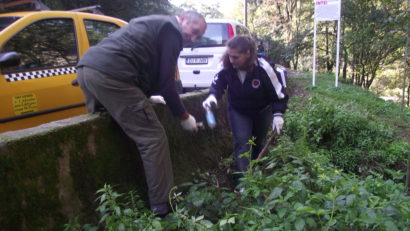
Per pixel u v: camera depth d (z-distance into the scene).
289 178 2.36
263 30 21.42
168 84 2.58
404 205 2.12
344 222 1.97
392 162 4.73
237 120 3.43
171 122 3.46
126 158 2.77
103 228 2.39
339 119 5.11
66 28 3.99
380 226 1.85
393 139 5.37
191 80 6.86
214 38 6.77
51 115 3.54
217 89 3.38
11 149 1.95
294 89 9.20
